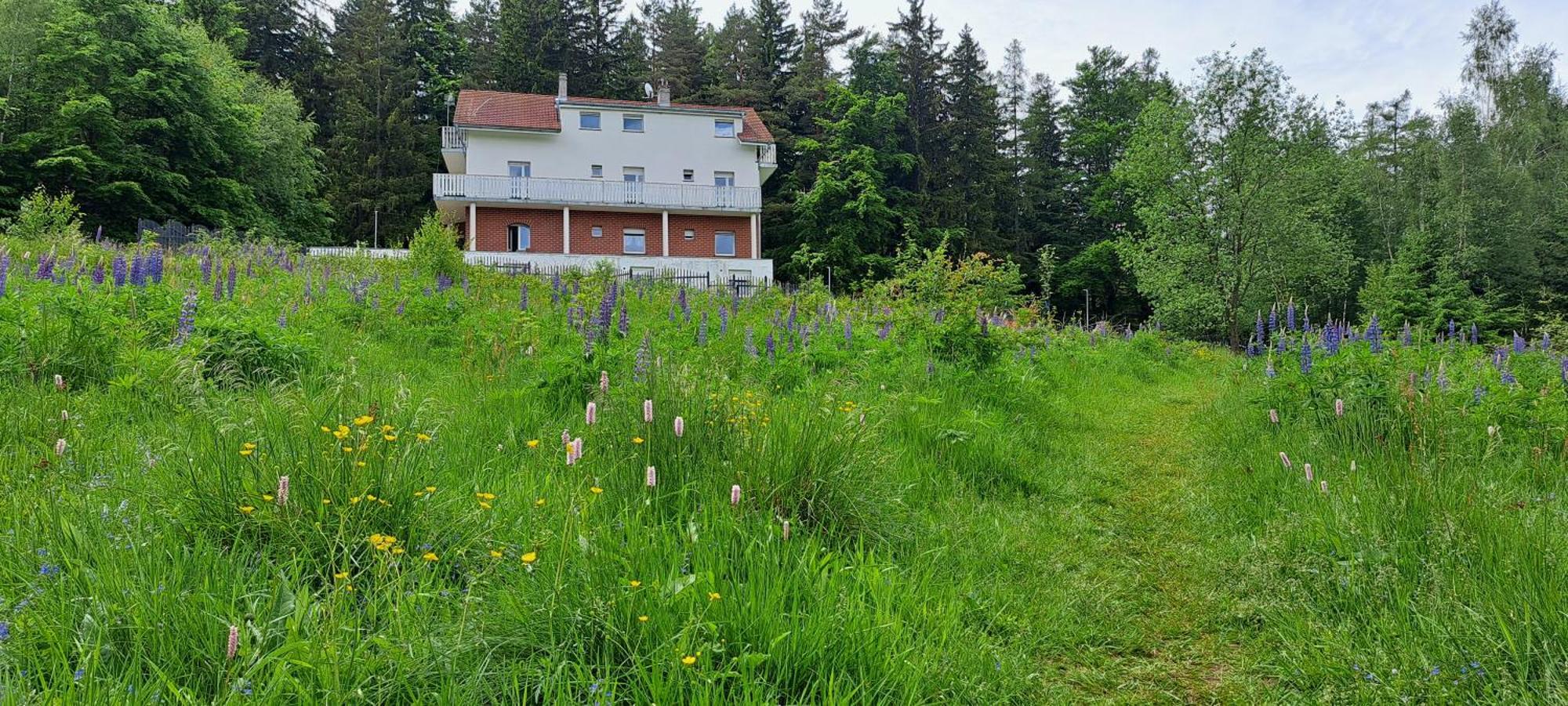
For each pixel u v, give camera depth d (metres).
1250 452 6.42
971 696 2.92
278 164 39.38
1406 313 35.31
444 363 8.63
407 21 56.50
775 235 49.66
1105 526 5.16
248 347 6.69
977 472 5.80
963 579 4.02
